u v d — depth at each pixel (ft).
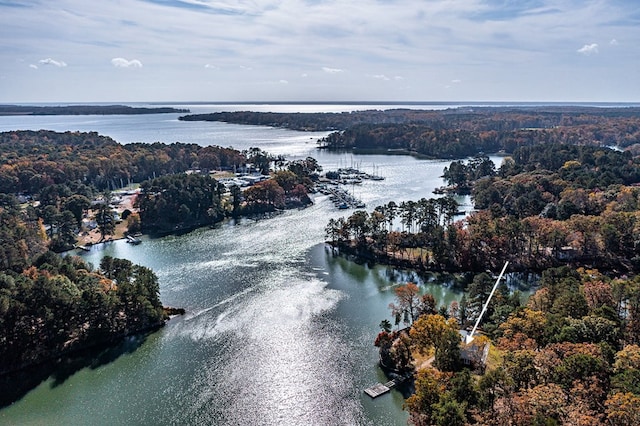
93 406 330.34
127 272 502.79
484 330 400.06
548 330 334.65
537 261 582.35
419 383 292.20
